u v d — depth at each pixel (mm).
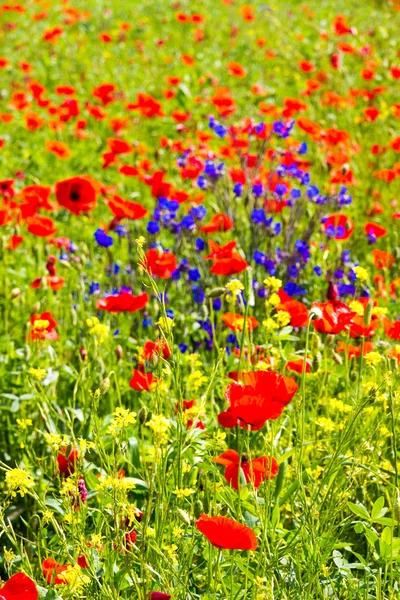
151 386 3045
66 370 3797
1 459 3930
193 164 5961
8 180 5758
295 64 11758
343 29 10102
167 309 4648
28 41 14734
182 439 2785
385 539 2600
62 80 12039
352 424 2754
